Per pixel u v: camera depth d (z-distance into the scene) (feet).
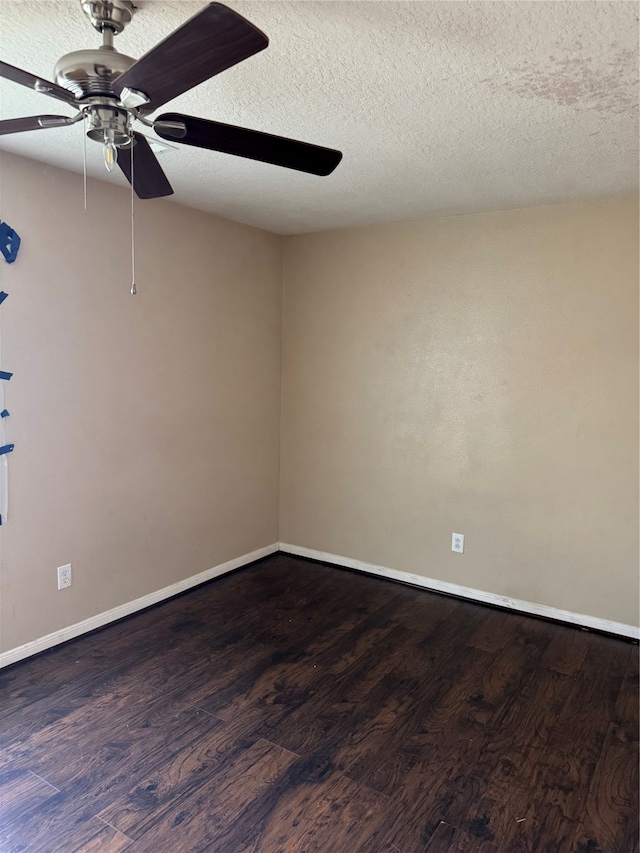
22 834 5.54
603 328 9.63
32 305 8.26
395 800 6.06
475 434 10.94
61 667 8.46
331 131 6.93
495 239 10.47
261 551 13.16
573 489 10.08
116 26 4.54
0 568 8.17
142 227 9.77
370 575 12.38
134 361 9.84
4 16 4.65
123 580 10.00
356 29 4.76
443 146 7.34
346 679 8.33
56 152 7.80
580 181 8.65
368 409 12.12
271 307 12.78
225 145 5.01
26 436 8.32
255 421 12.64
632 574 9.67
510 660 8.95
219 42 3.48
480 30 4.75
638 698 7.97
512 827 5.74
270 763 6.57
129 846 5.43
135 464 10.02
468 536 11.16
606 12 4.47
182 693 7.89
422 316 11.31
